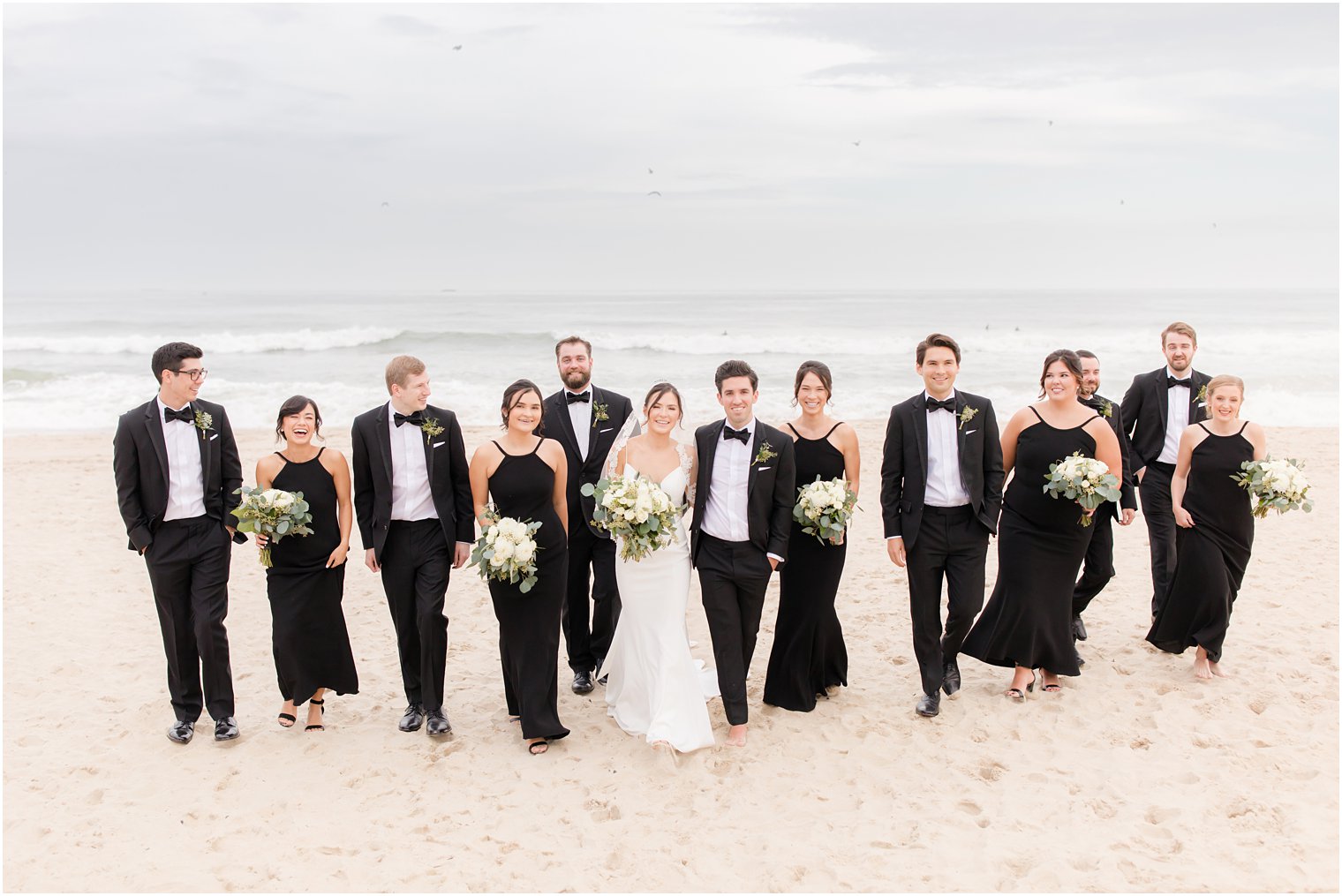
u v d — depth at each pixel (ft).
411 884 12.91
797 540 17.58
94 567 28.86
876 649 21.48
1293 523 31.65
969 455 17.33
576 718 18.26
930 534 17.49
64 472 43.14
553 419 19.47
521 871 13.17
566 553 17.12
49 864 13.38
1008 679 19.60
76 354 101.86
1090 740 16.62
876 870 13.06
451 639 22.76
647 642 17.25
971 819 14.28
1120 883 12.58
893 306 207.41
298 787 15.58
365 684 20.01
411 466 16.84
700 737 16.66
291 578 16.93
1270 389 67.26
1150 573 26.94
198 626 16.76
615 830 14.21
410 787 15.53
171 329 142.72
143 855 13.64
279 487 16.90
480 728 17.81
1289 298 231.71
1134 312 173.99
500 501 16.61
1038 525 17.81
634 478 16.89
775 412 59.72
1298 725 16.92
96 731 17.70
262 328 146.72
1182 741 16.51
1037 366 84.12
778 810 14.70
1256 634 21.44
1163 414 21.43
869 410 62.39
